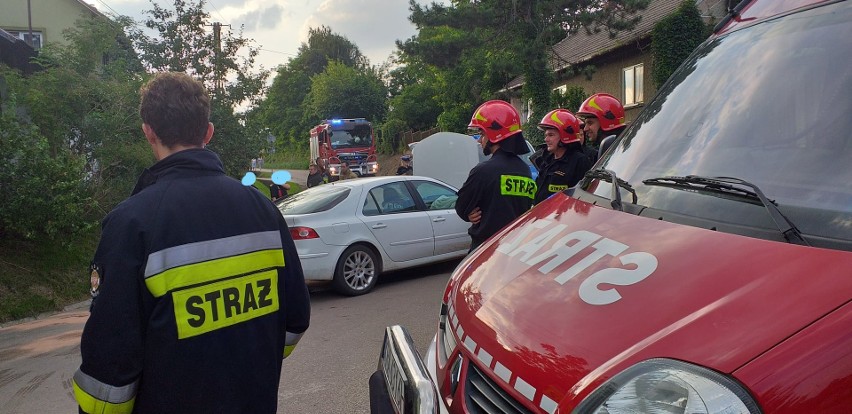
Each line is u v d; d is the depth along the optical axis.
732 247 1.66
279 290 2.07
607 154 2.89
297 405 4.17
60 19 23.52
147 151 11.66
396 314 6.36
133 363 1.75
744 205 1.83
